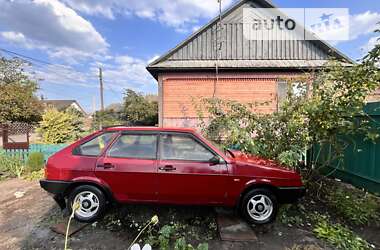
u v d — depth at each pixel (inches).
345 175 243.1
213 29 620.1
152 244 139.0
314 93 202.7
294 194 162.7
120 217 168.9
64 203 173.3
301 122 197.0
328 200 200.8
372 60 182.5
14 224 164.7
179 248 101.7
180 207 182.9
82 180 160.1
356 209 181.3
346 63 222.2
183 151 165.3
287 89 231.9
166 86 596.4
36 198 216.1
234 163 161.5
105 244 139.4
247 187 160.2
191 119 590.9
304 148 202.2
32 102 1151.6
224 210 180.5
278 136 218.1
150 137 168.6
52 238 145.7
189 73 592.4
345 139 236.7
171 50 612.4
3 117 1030.4
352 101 185.6
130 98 1204.5
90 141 169.2
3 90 1087.6
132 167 159.8
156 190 159.6
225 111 245.6
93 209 163.3
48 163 164.9
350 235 151.8
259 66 569.0
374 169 206.8
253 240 143.9
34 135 852.6
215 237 147.9
